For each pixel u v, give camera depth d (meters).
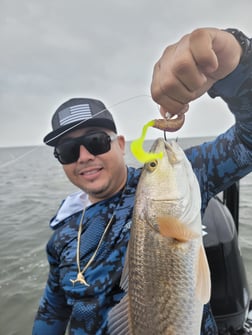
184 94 0.29
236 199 0.79
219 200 0.75
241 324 0.62
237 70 0.34
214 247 0.61
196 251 0.36
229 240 0.62
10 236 2.00
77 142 0.53
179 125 0.32
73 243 0.53
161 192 0.37
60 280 0.53
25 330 1.11
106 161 0.53
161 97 0.30
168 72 0.28
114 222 0.50
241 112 0.38
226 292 0.61
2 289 1.35
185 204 0.37
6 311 1.21
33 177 5.11
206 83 0.31
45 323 0.66
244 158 0.44
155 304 0.36
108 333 0.46
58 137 0.55
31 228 2.16
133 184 0.54
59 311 0.65
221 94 0.37
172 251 0.36
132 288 0.38
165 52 0.30
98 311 0.47
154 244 0.37
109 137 0.53
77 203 0.57
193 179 0.38
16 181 4.72
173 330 0.35
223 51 0.30
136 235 0.38
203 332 0.45
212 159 0.48
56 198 3.17
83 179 0.54
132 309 0.38
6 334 1.10
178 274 0.36
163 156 0.38
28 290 1.33
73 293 0.49
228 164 0.46
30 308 1.23
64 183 4.17
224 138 0.48
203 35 0.27
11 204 3.00
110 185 0.53
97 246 0.50
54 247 0.56
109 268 0.48
